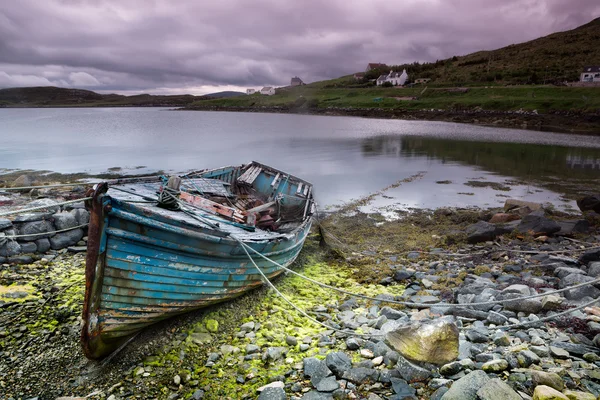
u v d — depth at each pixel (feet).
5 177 76.33
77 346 22.90
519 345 20.51
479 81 389.39
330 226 52.06
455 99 324.39
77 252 36.58
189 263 23.68
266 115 363.97
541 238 43.29
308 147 138.62
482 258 39.06
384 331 23.48
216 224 26.78
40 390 19.39
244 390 19.27
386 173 93.35
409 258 40.55
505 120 249.14
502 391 15.93
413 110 317.22
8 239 33.55
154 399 18.89
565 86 313.12
